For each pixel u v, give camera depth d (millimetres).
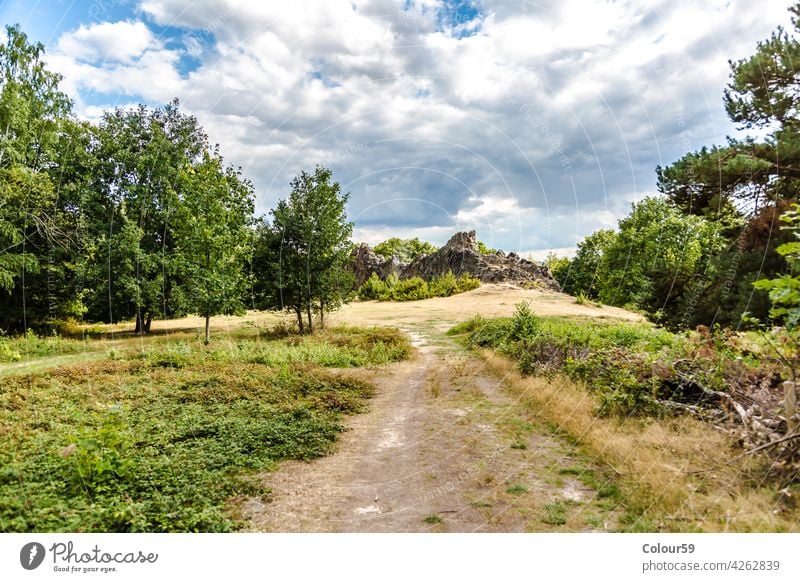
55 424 7660
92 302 27234
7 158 22344
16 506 4707
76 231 25797
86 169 27359
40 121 23906
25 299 25938
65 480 5391
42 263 25609
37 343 19688
